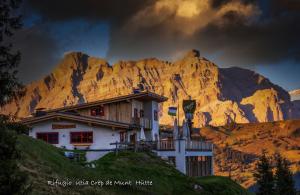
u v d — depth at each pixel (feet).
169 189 118.42
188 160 168.86
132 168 120.37
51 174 92.32
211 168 200.44
